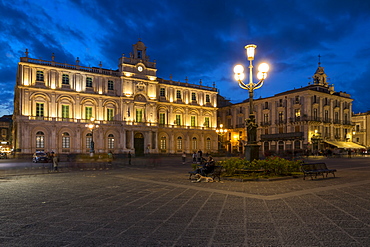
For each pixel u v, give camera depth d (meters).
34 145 51.38
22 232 7.32
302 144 61.62
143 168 29.36
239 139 75.56
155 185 15.51
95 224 7.94
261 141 68.75
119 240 6.61
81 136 55.97
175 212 9.16
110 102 59.62
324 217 8.37
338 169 25.14
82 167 31.12
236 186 14.52
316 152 59.28
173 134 68.50
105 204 10.61
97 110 58.16
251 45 18.55
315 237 6.66
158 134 66.62
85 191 13.80
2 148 82.81
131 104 61.16
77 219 8.51
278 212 8.98
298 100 63.94
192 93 72.81
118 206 10.22
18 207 10.27
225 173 18.58
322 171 17.78
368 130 78.44
